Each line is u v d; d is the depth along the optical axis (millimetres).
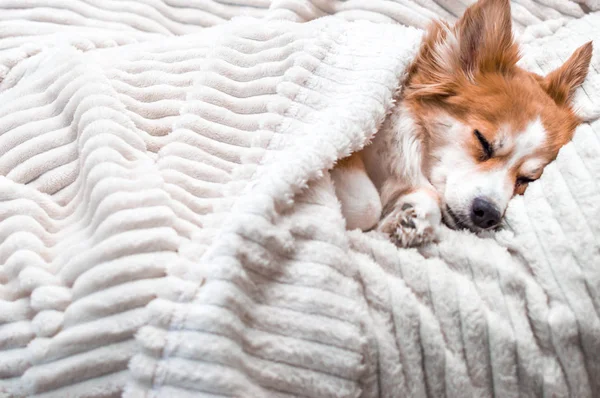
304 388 578
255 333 579
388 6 782
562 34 780
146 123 651
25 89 663
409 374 602
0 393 579
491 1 701
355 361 582
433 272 625
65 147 640
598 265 614
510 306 623
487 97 694
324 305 583
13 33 768
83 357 571
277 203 598
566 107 712
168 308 569
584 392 617
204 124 644
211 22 809
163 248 588
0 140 644
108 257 583
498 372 613
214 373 558
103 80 650
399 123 700
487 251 641
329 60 666
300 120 643
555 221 635
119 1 800
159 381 562
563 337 612
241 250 581
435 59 707
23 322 588
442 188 703
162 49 690
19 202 618
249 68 667
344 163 666
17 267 596
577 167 644
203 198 625
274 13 777
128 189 603
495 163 691
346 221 654
